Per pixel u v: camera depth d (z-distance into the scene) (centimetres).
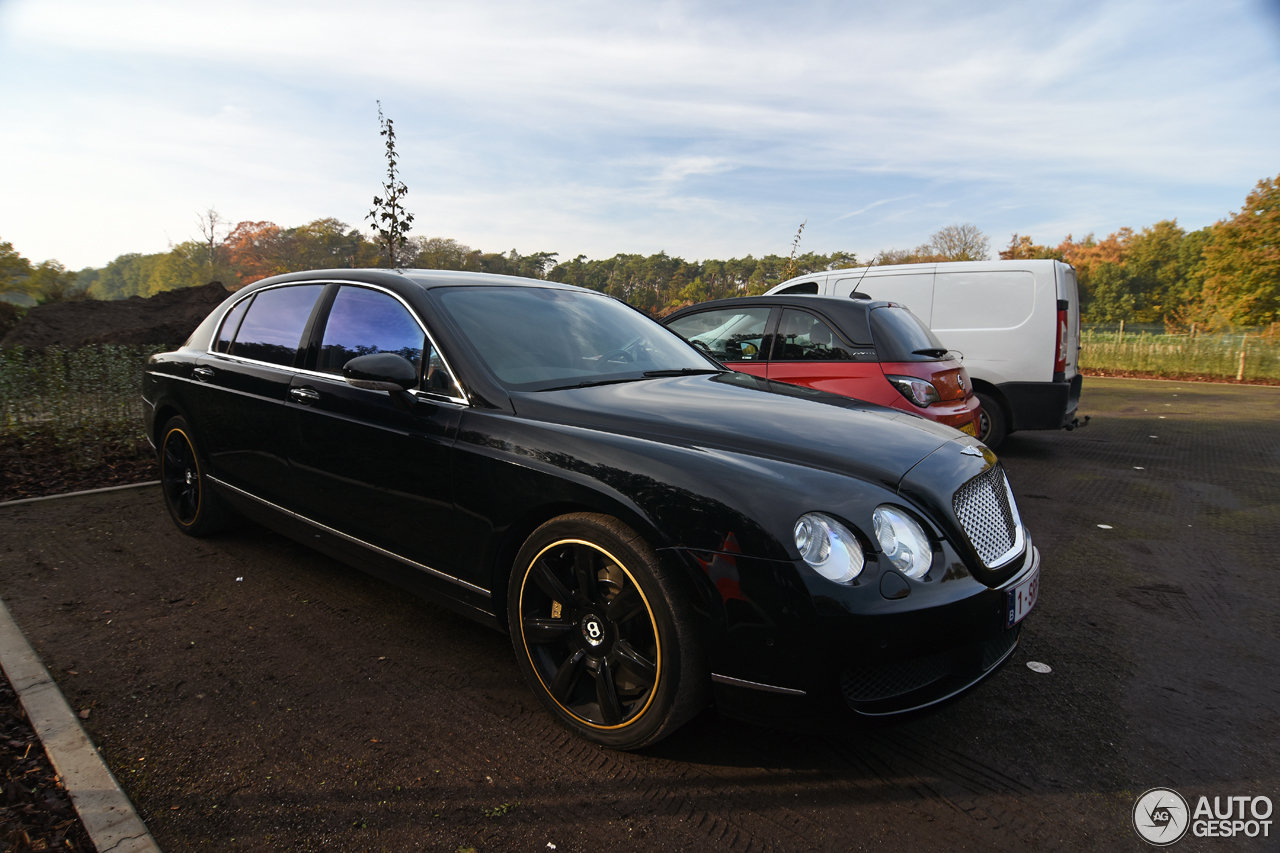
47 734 223
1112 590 375
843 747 229
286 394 322
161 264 11906
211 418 369
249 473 351
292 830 185
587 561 220
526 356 282
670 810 197
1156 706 260
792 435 229
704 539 196
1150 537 468
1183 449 799
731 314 606
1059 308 690
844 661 187
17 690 249
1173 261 8194
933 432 253
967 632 202
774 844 185
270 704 246
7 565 368
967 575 206
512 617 241
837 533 193
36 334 1320
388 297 300
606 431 230
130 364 684
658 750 225
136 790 199
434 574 267
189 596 334
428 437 261
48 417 661
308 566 373
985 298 726
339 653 283
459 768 213
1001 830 193
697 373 323
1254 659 298
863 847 185
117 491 509
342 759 216
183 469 413
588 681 236
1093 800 206
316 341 322
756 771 216
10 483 526
